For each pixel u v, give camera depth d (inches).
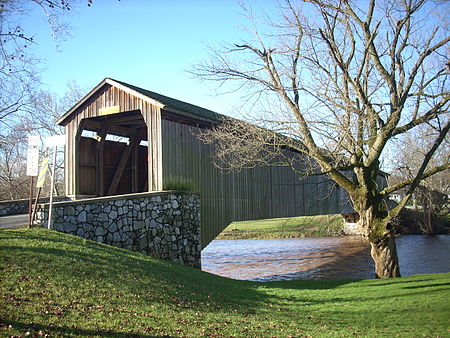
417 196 951.6
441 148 665.0
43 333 185.0
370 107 423.2
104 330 200.2
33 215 395.5
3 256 279.3
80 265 298.2
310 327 267.4
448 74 436.8
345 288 430.9
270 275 687.1
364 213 493.4
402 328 270.8
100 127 612.7
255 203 677.9
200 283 367.6
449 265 707.4
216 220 591.2
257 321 267.4
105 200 427.2
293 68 465.1
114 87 548.7
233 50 453.1
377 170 482.3
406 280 452.1
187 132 552.7
